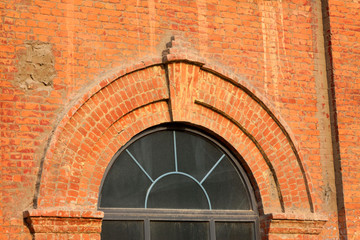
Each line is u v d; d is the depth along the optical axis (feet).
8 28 27.27
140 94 29.09
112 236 28.43
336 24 33.65
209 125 30.55
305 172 31.45
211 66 30.40
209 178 30.91
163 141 30.48
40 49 27.66
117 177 29.14
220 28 31.48
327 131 32.86
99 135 27.99
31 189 26.35
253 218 31.04
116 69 28.91
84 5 28.84
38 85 27.37
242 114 30.99
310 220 30.81
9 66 27.02
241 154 30.96
